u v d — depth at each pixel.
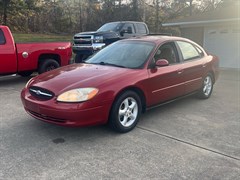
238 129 5.05
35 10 29.06
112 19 30.72
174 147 4.23
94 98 4.26
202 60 6.70
